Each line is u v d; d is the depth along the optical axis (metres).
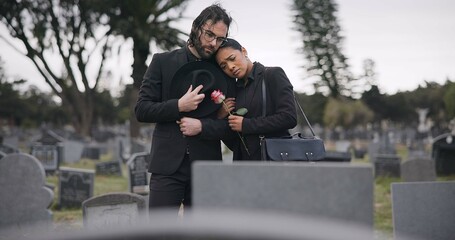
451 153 15.49
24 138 39.53
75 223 7.86
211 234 1.80
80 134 35.66
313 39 64.31
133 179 10.37
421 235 4.67
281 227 1.76
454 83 48.75
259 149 3.91
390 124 81.75
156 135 3.97
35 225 7.01
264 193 2.73
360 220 2.74
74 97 35.56
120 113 72.81
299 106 4.43
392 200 4.69
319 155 3.82
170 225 1.86
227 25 3.86
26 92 66.00
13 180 7.09
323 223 1.89
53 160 15.18
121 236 1.91
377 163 15.16
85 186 10.22
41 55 33.44
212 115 3.96
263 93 3.94
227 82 3.95
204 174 2.75
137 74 30.03
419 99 73.62
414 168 11.77
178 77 3.93
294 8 65.06
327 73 65.12
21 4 32.00
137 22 31.12
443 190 4.68
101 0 30.88
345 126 55.72
